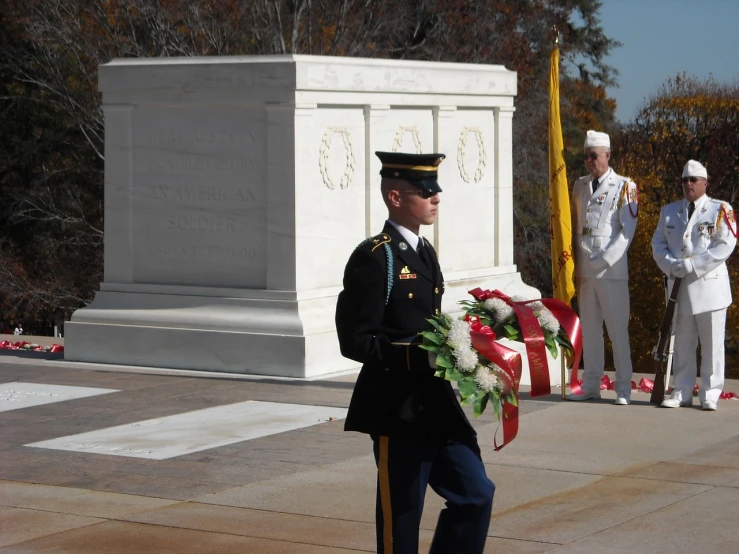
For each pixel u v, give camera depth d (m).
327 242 13.01
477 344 5.45
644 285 36.84
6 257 35.78
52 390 11.93
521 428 10.13
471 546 5.62
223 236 13.00
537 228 38.66
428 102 14.38
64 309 36.41
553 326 5.69
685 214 10.83
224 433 9.94
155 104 13.27
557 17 39.78
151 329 13.14
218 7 33.41
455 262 15.05
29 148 35.81
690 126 41.72
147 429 10.13
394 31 36.16
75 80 34.44
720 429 10.08
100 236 35.44
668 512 7.52
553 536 7.04
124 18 33.59
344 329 5.61
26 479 8.57
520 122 37.25
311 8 33.91
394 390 5.60
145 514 7.65
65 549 6.95
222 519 7.51
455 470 5.64
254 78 12.55
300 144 12.53
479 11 37.25
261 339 12.49
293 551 6.84
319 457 9.09
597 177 11.30
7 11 33.28
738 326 37.66
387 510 5.61
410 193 5.71
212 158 13.00
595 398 11.52
